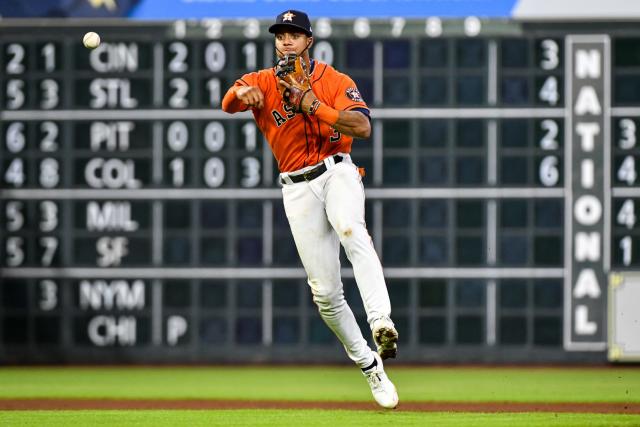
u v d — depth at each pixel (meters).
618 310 38.38
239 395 31.73
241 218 38.84
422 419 22.11
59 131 38.78
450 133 38.16
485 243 38.38
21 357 39.50
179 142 38.59
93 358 39.34
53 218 39.03
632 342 38.50
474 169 38.22
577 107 38.09
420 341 38.75
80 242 39.12
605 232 38.34
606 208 38.31
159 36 38.50
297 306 39.03
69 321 39.31
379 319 19.98
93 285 39.25
